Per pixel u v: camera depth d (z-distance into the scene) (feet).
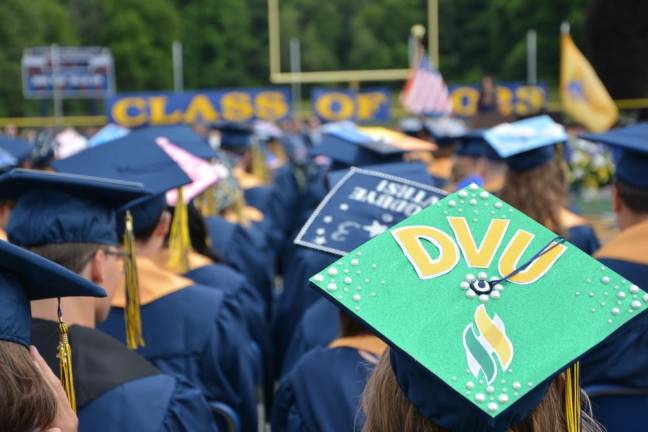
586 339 4.54
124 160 10.64
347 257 4.87
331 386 7.54
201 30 152.87
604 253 9.57
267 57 151.12
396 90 139.74
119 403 6.53
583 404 5.72
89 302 7.16
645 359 8.55
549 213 12.96
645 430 8.64
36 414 4.40
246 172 31.76
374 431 4.98
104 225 7.41
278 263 25.84
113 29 150.51
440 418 4.67
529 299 4.67
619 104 28.09
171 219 12.00
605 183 46.62
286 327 14.26
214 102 59.67
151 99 58.44
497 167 15.14
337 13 143.54
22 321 5.06
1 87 123.44
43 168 19.26
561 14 124.57
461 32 136.98
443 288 4.73
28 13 128.06
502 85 64.18
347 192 8.75
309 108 135.95
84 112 131.85
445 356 4.50
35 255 5.04
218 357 9.79
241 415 10.12
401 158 18.31
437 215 5.05
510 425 4.65
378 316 4.66
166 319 9.68
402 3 138.92
